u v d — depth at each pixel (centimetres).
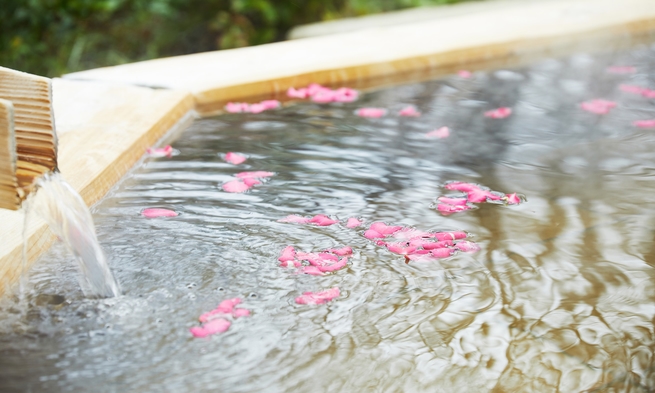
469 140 187
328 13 430
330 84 216
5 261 142
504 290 143
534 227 157
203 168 175
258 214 160
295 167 176
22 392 120
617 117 197
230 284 144
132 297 141
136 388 122
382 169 175
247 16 420
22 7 355
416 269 147
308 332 136
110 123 185
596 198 165
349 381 124
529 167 176
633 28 246
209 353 132
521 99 208
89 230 143
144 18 383
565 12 259
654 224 157
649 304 141
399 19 323
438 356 131
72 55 355
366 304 141
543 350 133
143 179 171
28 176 139
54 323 137
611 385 124
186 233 154
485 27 246
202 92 204
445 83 220
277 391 122
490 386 123
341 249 150
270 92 210
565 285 144
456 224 158
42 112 139
